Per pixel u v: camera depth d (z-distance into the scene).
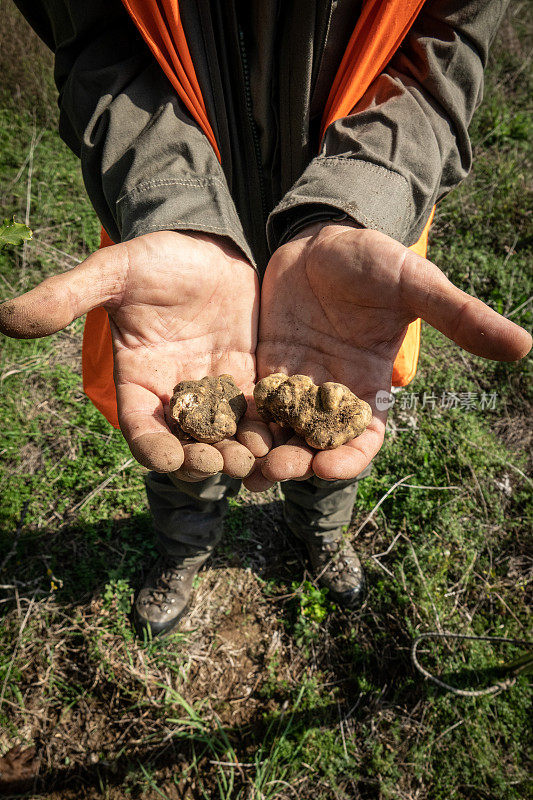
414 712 0.42
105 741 0.40
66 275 0.23
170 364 0.28
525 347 0.22
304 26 0.26
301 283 0.29
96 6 0.28
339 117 0.29
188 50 0.27
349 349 0.28
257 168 0.32
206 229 0.27
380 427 0.28
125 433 0.26
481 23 0.28
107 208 0.31
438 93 0.28
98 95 0.29
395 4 0.25
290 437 0.29
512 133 0.82
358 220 0.26
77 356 0.58
